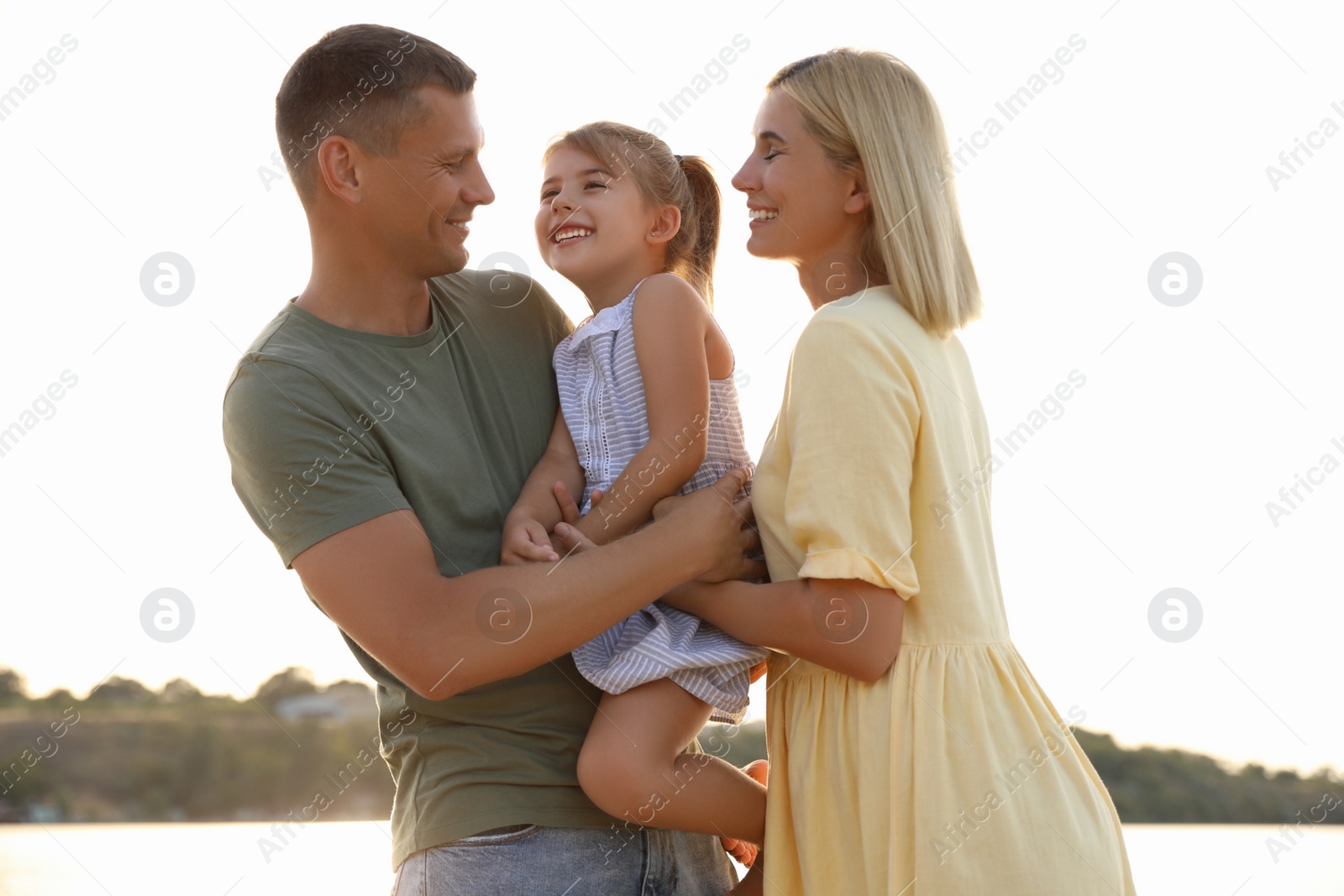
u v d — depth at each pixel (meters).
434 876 1.39
